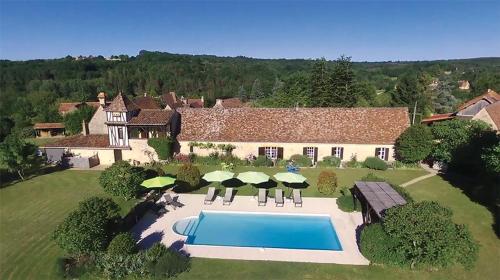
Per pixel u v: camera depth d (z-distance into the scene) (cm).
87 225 1859
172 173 3712
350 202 2680
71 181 3584
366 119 4172
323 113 4288
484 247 2097
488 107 4253
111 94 12012
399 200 2230
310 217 2622
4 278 1834
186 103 9000
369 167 3862
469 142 3319
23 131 7519
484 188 2912
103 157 4259
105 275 1795
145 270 1802
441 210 1836
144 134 4169
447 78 9112
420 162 4031
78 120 6781
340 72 7212
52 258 2028
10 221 2588
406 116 4138
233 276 1809
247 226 2483
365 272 1836
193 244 2177
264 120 4281
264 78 14800
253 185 3341
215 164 4025
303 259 1983
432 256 1773
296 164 3925
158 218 2564
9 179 3644
